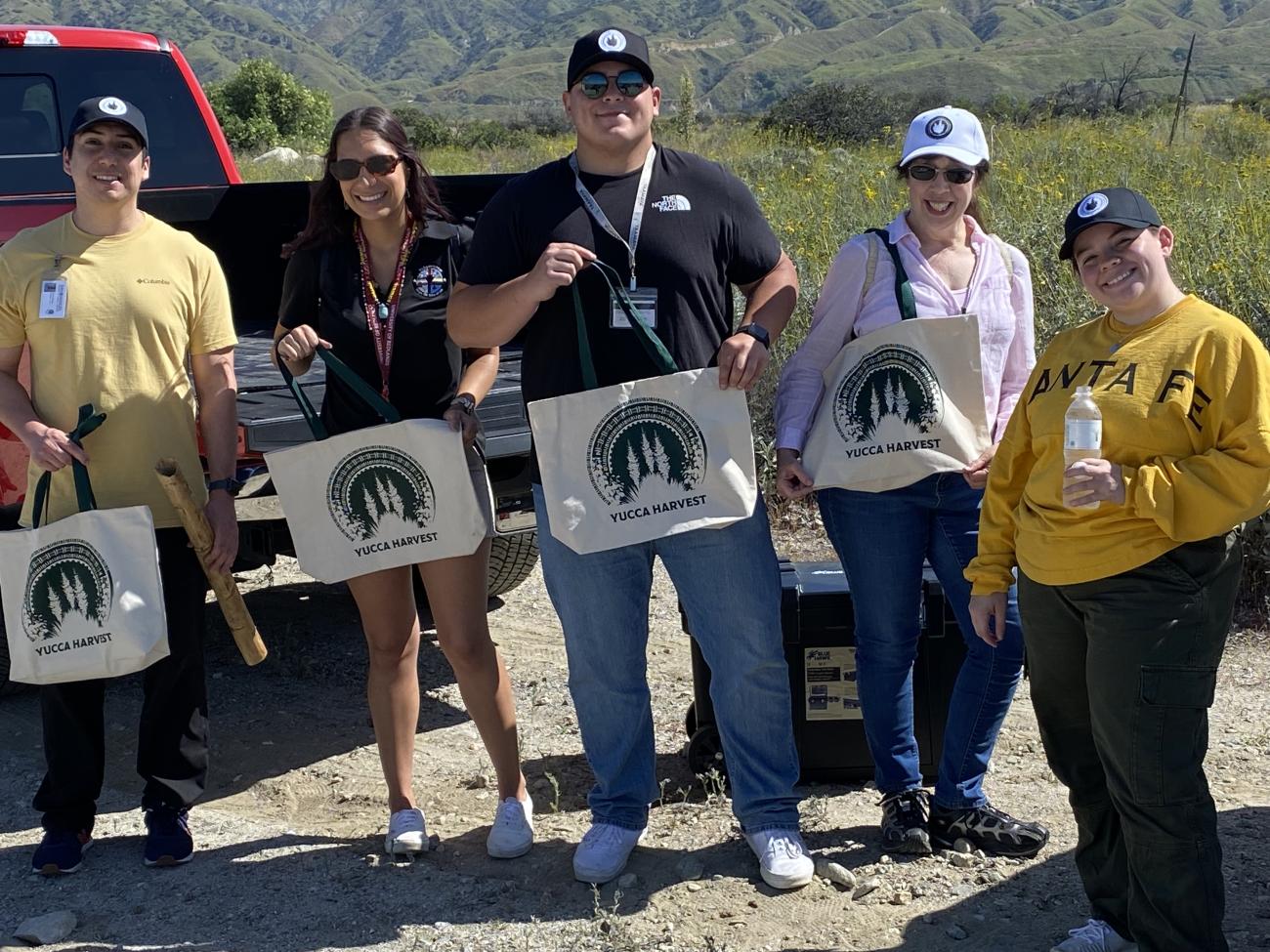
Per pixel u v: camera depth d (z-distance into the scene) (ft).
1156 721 9.14
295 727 16.14
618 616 11.64
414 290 12.23
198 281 12.37
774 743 11.92
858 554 12.00
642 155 11.16
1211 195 31.32
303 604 20.52
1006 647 11.75
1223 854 11.82
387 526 11.92
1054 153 40.78
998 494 10.46
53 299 11.81
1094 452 9.03
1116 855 10.24
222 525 12.32
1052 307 25.07
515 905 11.68
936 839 12.28
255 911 11.69
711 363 11.33
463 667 12.53
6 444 15.29
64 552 11.66
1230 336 8.94
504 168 61.52
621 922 11.23
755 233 11.43
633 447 10.98
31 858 12.73
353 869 12.41
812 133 75.82
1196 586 9.07
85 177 11.82
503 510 15.79
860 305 11.78
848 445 11.56
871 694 12.30
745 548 11.48
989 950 10.65
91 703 12.43
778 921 11.20
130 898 12.00
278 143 111.55
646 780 12.25
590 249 11.00
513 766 12.84
